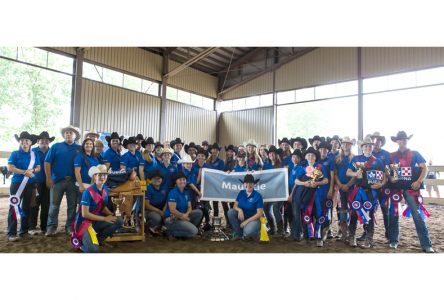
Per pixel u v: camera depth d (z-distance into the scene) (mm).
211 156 6027
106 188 4125
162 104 15484
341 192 4574
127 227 4648
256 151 5516
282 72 15820
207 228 5430
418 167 4184
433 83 11672
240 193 4848
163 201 5012
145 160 5543
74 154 4691
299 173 4711
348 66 13664
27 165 4469
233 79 17922
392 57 12562
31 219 4840
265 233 4535
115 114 13594
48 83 16141
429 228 5875
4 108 15164
